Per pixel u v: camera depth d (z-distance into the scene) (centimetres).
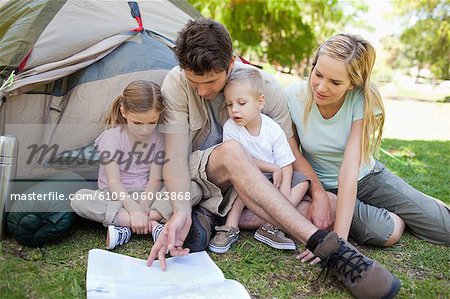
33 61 217
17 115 213
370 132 211
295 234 174
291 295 169
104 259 180
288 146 218
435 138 572
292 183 215
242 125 211
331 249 167
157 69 224
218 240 198
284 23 929
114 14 241
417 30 1362
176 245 188
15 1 251
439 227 218
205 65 182
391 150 455
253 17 912
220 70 187
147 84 201
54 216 192
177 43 188
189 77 189
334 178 230
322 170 232
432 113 842
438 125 700
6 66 216
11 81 207
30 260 183
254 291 170
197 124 209
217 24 188
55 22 228
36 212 189
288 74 1005
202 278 171
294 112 225
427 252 210
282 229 180
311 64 211
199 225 195
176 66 211
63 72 214
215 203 205
